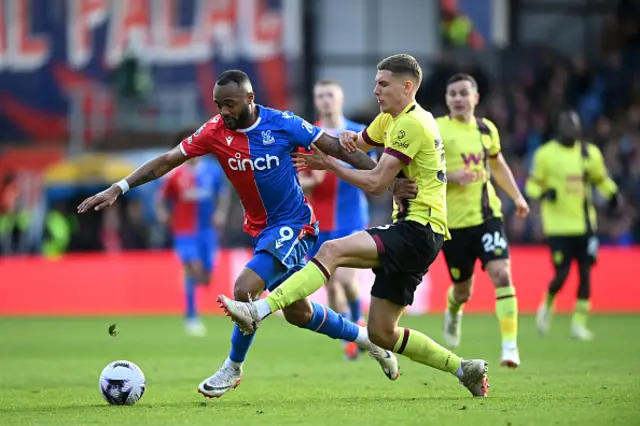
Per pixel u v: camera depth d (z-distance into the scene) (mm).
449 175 33750
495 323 59031
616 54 92625
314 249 39125
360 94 93812
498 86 92688
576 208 48375
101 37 90812
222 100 24641
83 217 86188
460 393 27172
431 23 94312
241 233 82250
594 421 21109
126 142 89938
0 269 72250
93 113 90875
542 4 95312
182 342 48875
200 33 89875
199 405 25062
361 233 24281
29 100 91625
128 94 90125
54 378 33406
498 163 34906
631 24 93125
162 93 90312
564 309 68562
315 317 26781
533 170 49438
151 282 71562
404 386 29281
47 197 87750
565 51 95375
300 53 89438
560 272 48500
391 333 25031
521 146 84688
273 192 25609
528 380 30281
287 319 26906
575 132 48375
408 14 94125
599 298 68438
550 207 48719
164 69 90312
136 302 71500
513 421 21125
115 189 25203
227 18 89438
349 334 27156
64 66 91250
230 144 25344
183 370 35688
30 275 72188
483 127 34375
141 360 39812
